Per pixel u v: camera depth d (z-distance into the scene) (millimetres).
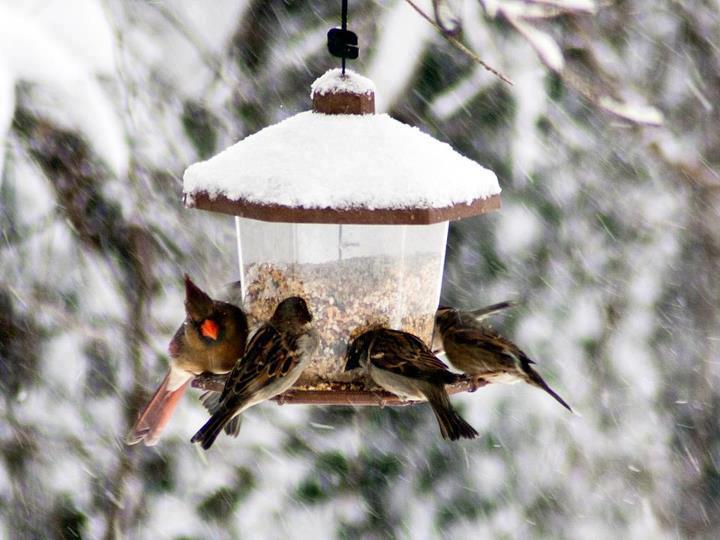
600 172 13570
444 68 12156
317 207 7477
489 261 13070
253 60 12516
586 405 13914
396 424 13680
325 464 13500
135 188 10984
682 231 14227
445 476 13680
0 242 11141
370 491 13531
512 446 13852
